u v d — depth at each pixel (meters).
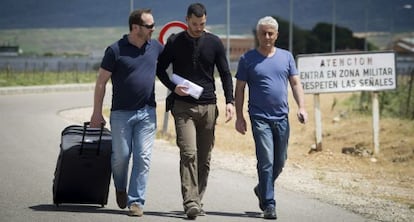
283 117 29.23
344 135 62.66
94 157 29.05
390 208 33.06
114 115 28.56
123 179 28.95
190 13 28.48
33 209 29.64
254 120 29.14
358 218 30.06
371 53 51.41
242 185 37.25
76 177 29.14
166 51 28.91
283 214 30.25
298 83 29.59
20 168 40.62
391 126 66.12
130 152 28.80
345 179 42.75
